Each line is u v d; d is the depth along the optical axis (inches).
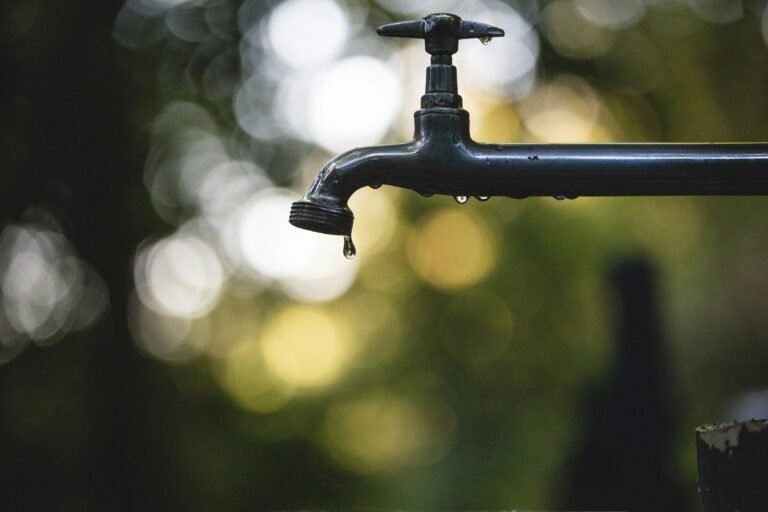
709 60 366.0
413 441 465.1
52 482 263.1
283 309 437.7
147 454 249.8
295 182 371.9
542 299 418.6
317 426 466.0
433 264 464.8
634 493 143.9
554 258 411.2
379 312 482.9
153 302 330.6
